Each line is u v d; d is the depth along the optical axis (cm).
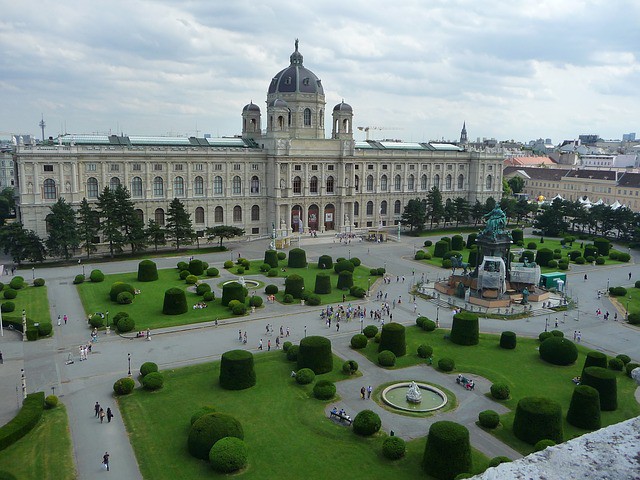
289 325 9800
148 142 16688
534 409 5944
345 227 19525
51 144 15488
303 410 6656
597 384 6744
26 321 9244
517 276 11944
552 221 19812
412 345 8950
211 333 9319
